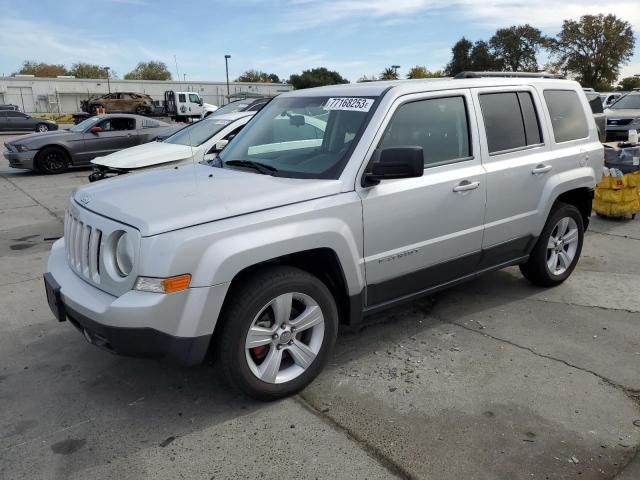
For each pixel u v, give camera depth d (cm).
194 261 284
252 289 305
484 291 512
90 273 317
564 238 509
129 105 4388
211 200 309
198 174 379
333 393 341
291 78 7888
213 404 332
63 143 1381
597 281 534
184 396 341
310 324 335
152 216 291
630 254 624
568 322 441
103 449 290
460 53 8131
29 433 305
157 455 285
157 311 279
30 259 648
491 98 429
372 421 311
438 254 393
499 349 397
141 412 325
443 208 385
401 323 444
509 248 450
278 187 329
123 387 353
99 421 316
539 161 454
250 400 334
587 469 269
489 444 288
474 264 427
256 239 299
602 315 454
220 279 289
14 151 1350
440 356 387
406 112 373
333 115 382
